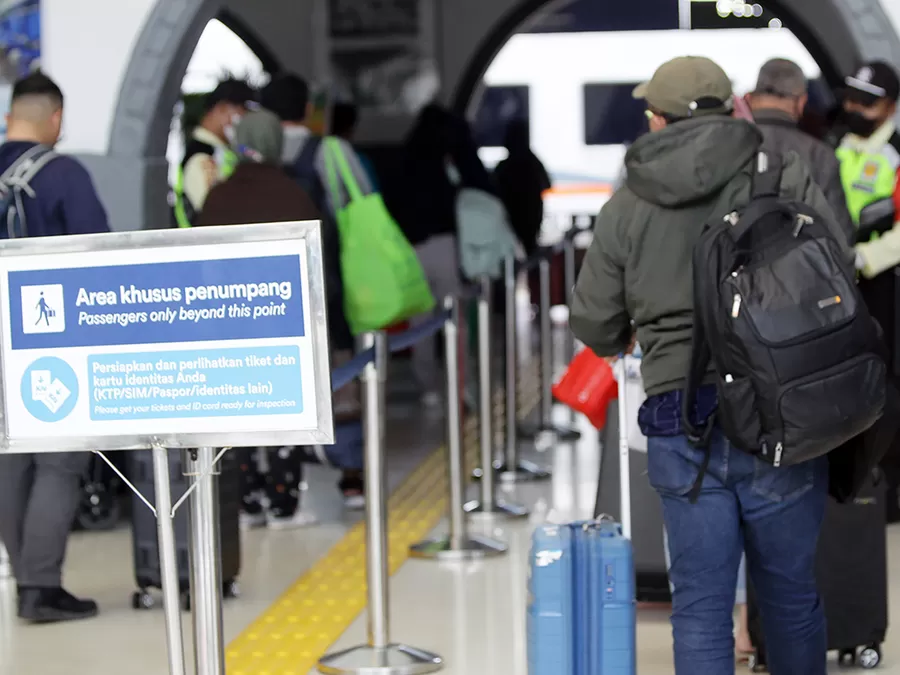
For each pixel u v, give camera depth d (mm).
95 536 9914
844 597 6414
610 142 28750
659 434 5137
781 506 5035
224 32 25828
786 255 4859
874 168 9062
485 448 10008
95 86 10570
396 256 9242
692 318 5074
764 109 7145
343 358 10320
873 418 4871
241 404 4602
